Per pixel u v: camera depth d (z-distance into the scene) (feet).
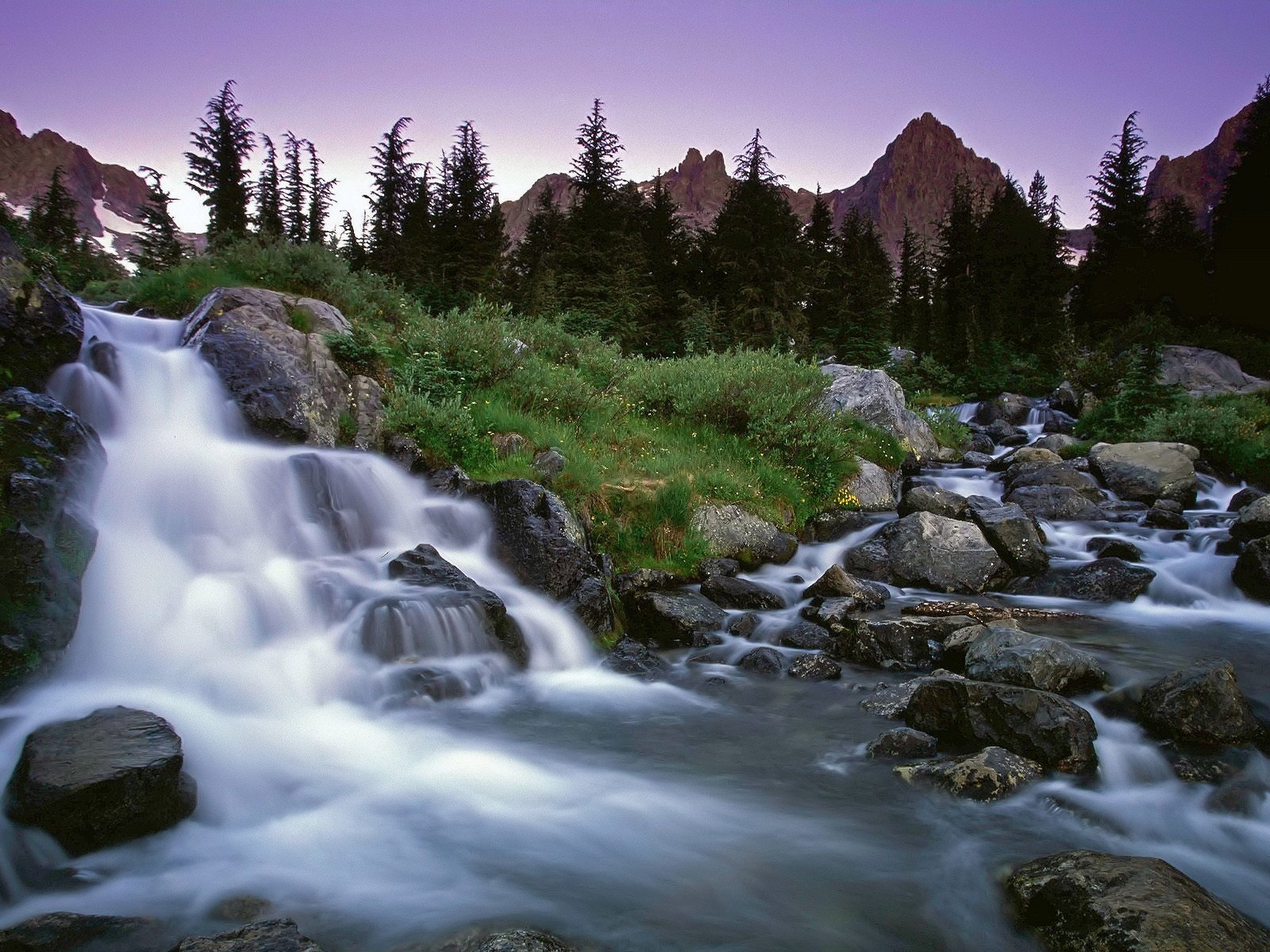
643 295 104.22
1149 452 54.39
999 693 19.33
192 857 13.58
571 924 12.37
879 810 16.56
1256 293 113.19
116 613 19.43
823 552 38.27
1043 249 138.92
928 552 35.73
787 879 13.93
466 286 96.73
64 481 19.19
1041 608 32.81
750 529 36.47
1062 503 47.14
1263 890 13.98
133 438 26.40
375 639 21.83
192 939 10.34
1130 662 25.61
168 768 13.94
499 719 21.08
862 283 133.80
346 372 34.58
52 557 17.38
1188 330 105.81
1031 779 17.43
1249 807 16.74
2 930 10.87
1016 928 12.46
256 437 29.37
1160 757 18.63
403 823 15.38
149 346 31.73
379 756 18.15
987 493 52.65
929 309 164.35
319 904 12.59
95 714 15.12
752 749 19.62
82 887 12.45
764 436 43.86
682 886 13.61
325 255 44.45
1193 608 33.06
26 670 15.83
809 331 119.03
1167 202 135.85
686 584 32.40
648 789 17.34
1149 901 11.39
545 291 92.27
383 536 27.91
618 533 33.01
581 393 40.68
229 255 43.86
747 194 113.91
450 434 32.99
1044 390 101.96
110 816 13.14
